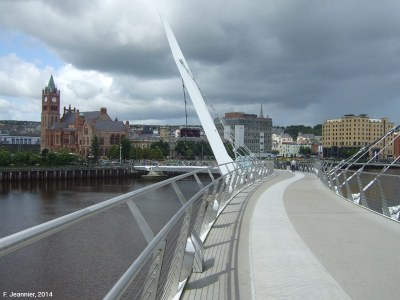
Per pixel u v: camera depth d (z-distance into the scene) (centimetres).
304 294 516
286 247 755
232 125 13100
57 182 9056
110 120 16612
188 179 4756
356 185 1514
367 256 696
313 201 1453
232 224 978
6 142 19662
